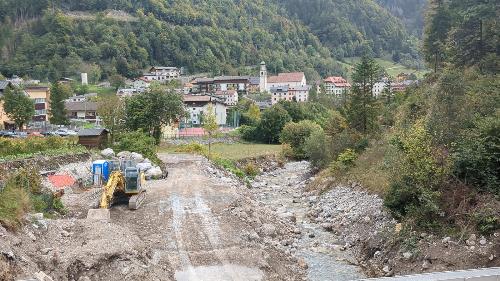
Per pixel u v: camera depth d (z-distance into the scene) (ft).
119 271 59.67
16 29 561.02
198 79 519.60
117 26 587.27
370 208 94.48
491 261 62.23
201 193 104.88
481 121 80.43
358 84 152.46
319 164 162.30
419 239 71.51
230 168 163.32
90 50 542.98
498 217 65.82
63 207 86.22
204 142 245.04
